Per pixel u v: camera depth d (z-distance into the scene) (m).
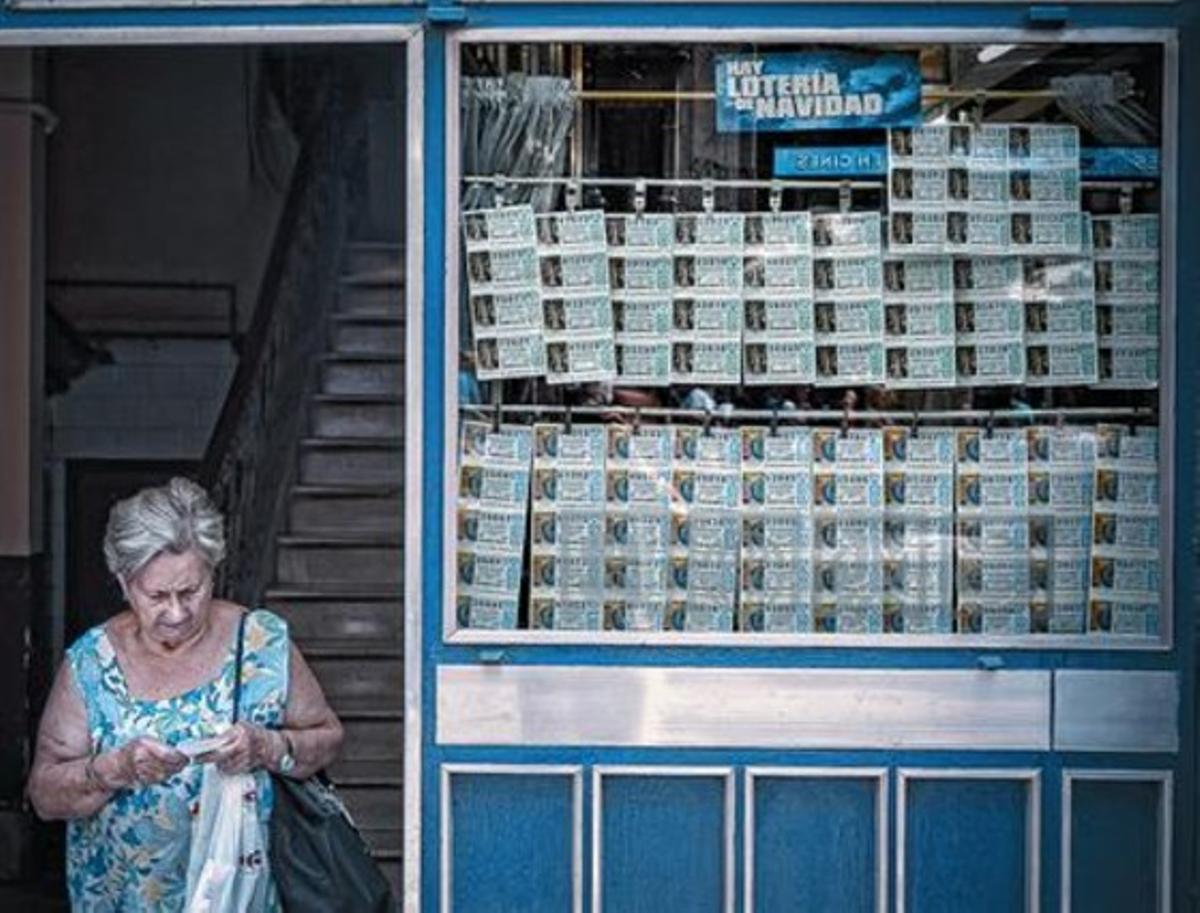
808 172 4.97
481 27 4.89
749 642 4.90
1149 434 4.97
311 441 8.38
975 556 4.98
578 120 4.97
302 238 8.77
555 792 4.92
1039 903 4.91
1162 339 4.93
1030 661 4.91
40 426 8.06
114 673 4.10
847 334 4.99
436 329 4.91
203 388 9.48
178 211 9.56
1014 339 4.98
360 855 4.17
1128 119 4.95
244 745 3.99
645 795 4.92
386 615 7.71
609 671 4.90
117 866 4.07
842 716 4.90
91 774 3.98
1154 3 4.85
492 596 4.97
